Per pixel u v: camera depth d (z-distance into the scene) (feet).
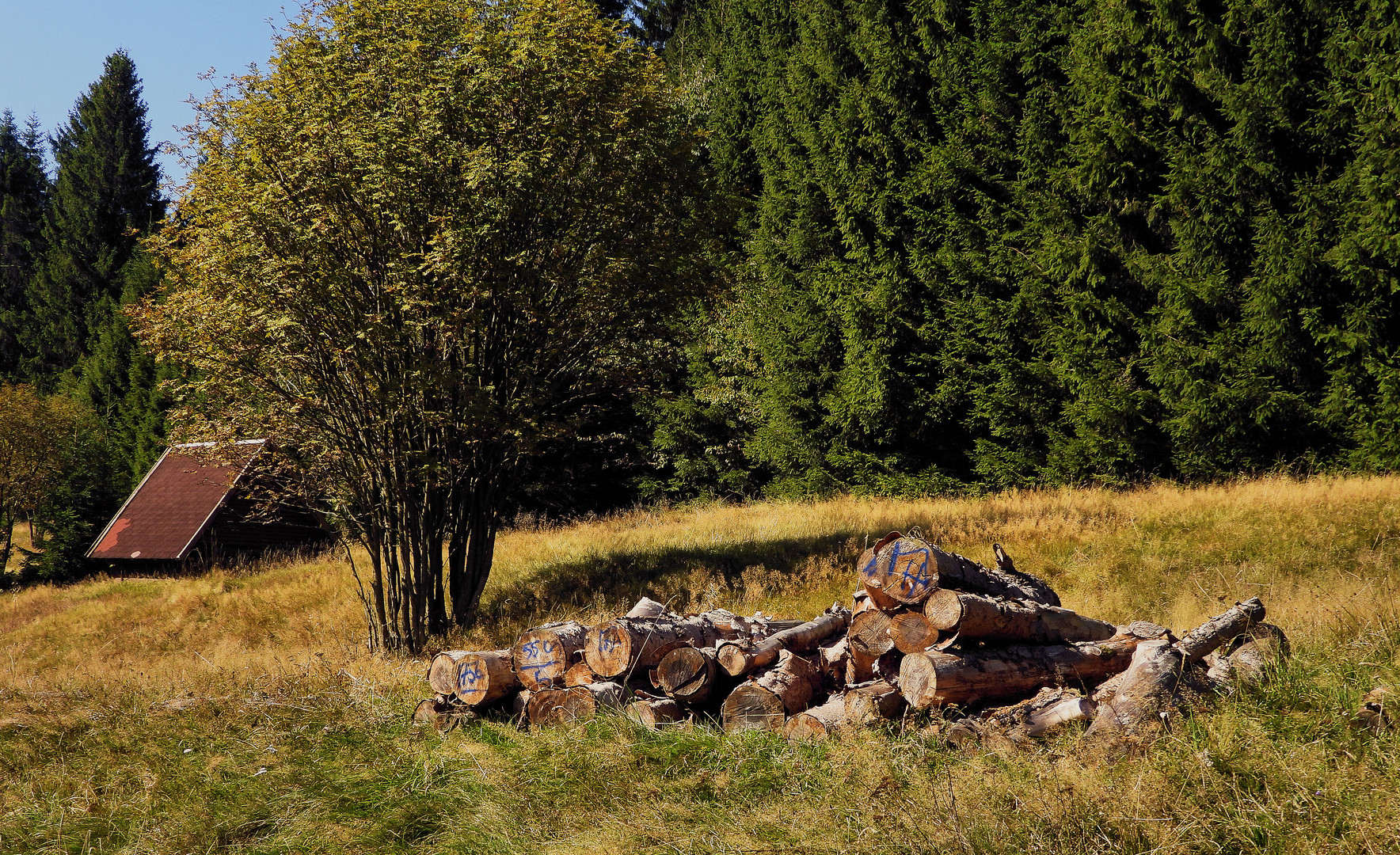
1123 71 66.49
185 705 24.26
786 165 93.66
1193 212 62.13
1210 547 36.96
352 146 34.01
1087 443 65.62
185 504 92.07
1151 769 13.97
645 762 17.49
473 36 37.65
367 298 36.29
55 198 203.31
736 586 41.11
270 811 17.30
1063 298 69.26
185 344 36.32
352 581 54.08
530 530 68.90
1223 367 60.08
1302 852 11.69
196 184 35.88
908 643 18.22
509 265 38.17
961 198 76.64
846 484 82.79
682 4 144.87
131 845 16.57
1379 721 14.66
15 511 124.47
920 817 13.53
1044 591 20.94
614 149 40.68
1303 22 58.08
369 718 22.40
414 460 37.11
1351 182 55.36
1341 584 29.66
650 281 41.60
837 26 90.79
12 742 22.44
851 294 79.51
